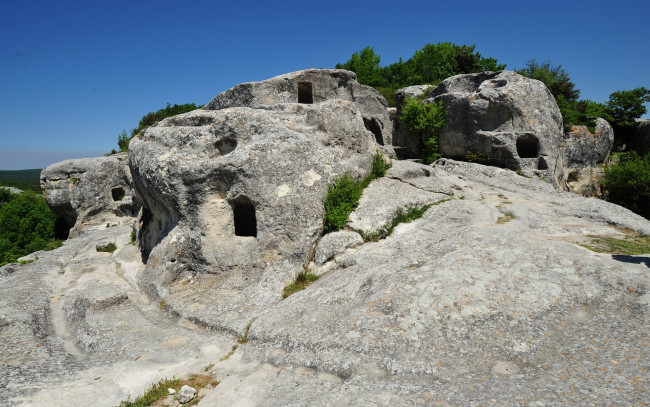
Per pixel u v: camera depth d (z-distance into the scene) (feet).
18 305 34.63
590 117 83.41
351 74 86.22
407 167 52.85
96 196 93.35
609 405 15.84
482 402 16.99
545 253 28.96
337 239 36.52
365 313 24.63
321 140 45.80
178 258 37.88
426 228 38.78
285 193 37.42
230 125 40.29
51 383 22.11
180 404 20.36
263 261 36.37
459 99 71.20
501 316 23.17
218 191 38.09
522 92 66.28
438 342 21.79
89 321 31.86
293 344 23.77
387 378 19.74
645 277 25.17
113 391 21.94
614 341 20.33
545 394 17.07
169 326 30.94
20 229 95.55
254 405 19.15
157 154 39.47
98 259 50.01
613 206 43.96
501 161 66.03
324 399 18.40
